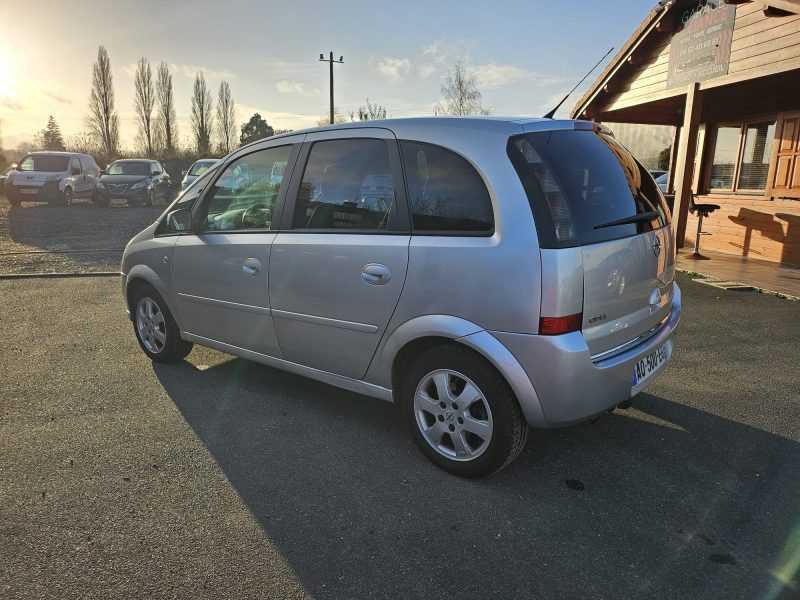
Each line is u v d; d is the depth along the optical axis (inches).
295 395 162.6
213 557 94.7
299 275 136.3
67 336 218.2
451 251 110.7
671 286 137.5
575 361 102.2
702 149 463.5
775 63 307.6
